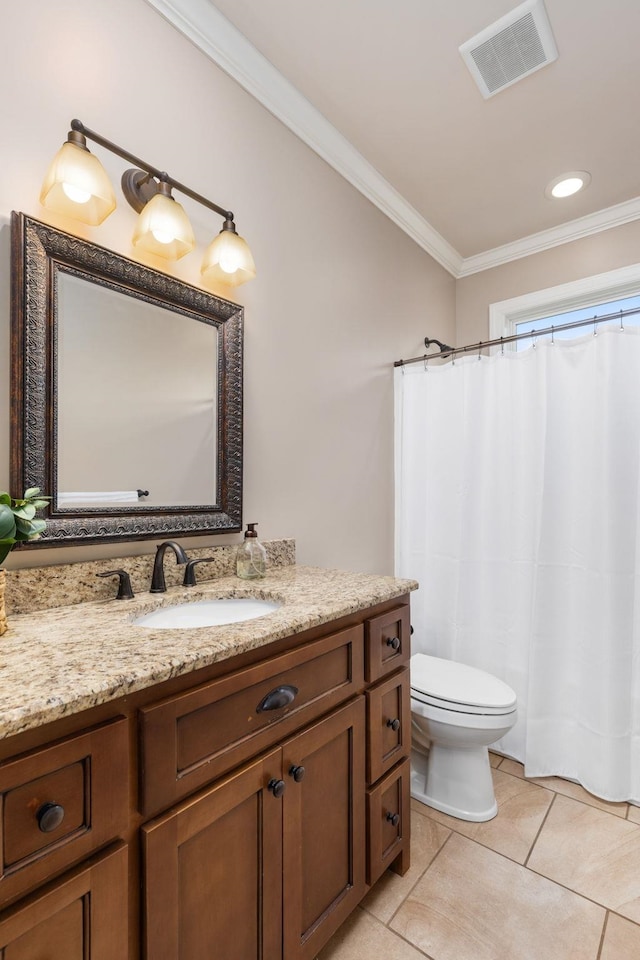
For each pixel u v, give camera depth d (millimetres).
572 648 1912
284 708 968
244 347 1605
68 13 1173
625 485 1790
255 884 905
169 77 1402
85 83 1201
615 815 1676
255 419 1651
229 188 1572
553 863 1446
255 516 1646
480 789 1669
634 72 1674
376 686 1254
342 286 2053
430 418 2287
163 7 1381
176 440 1382
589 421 1878
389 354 2348
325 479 1941
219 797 826
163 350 1353
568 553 1926
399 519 2354
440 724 1646
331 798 1097
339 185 2051
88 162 1047
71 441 1146
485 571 2117
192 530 1399
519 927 1231
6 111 1055
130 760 710
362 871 1191
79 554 1173
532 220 2562
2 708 584
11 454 1042
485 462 2129
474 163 2139
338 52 1611
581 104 1821
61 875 627
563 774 1901
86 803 655
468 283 2979
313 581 1413
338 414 2016
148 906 722
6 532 857
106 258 1202
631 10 1462
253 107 1666
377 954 1165
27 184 1082
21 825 591
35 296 1072
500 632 2078
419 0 1440
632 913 1271
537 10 1466
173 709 758
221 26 1505
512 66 1657
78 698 632
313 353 1896
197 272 1465
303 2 1446
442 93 1771
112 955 676
